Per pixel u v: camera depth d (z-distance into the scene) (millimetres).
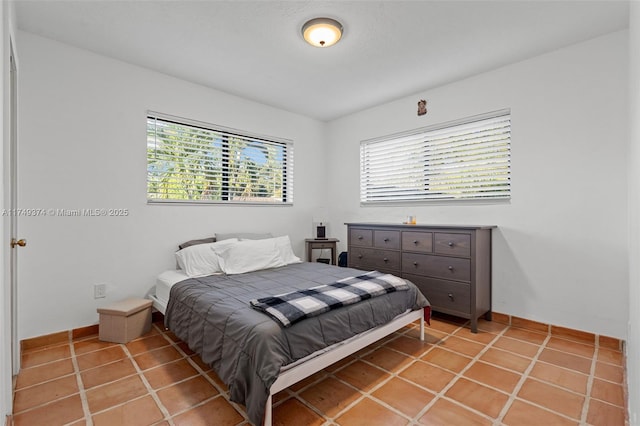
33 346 2361
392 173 3855
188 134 3277
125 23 2246
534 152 2742
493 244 2984
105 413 1627
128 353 2295
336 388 1866
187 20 2209
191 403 1714
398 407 1686
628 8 2068
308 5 2043
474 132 3150
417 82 3242
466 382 1921
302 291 2094
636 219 1367
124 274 2811
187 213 3232
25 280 2344
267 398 1430
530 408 1667
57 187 2479
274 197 4062
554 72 2629
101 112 2686
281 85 3324
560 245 2617
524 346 2424
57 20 2207
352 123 4262
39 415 1607
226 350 1689
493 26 2277
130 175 2848
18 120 2188
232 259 2932
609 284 2400
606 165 2406
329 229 4562
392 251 3305
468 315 2740
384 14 2133
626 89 2322
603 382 1905
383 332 2197
